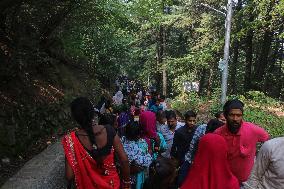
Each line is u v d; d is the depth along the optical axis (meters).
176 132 6.42
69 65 19.09
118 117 9.73
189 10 30.88
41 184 7.27
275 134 12.63
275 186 3.77
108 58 24.89
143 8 18.64
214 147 3.64
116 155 4.25
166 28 36.66
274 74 31.41
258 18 21.73
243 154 4.61
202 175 3.68
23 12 12.17
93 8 14.23
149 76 45.72
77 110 3.69
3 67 9.62
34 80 12.01
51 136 11.55
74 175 3.71
